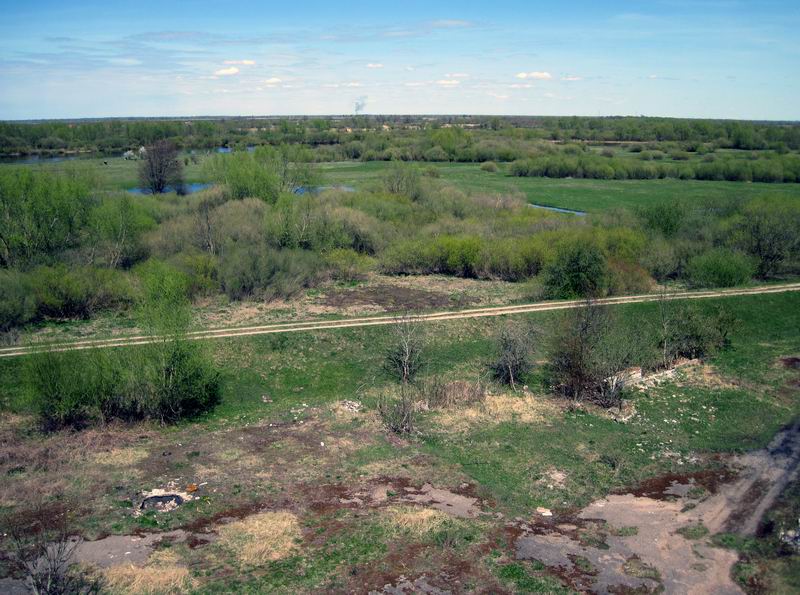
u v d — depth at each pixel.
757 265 58.91
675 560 21.59
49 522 23.08
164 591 19.48
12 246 55.50
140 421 32.50
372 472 27.33
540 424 32.31
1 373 35.78
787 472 27.56
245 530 22.84
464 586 20.11
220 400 35.34
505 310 48.38
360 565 21.02
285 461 28.31
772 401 34.81
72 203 58.94
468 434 31.08
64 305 47.06
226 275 52.66
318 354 40.84
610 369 35.22
